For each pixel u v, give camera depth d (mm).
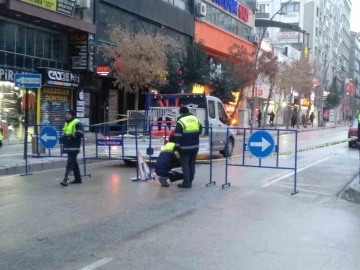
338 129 55188
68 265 5332
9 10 18594
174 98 16844
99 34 24453
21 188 10586
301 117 62562
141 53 23297
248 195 9953
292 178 12703
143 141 14516
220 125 17297
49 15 20469
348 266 5477
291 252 5973
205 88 32688
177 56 27984
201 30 35875
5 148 18703
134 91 25672
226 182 11195
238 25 44219
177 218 7676
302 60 50906
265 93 52125
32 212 8000
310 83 50188
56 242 6234
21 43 20781
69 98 23797
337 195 10320
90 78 24531
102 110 26750
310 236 6758
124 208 8391
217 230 6980
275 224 7430
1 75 19469
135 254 5766
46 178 12297
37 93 21625
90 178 12289
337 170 14625
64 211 8094
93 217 7660
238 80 34406
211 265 5406
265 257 5742
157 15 29766
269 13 81062
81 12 23156
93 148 17938
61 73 22391
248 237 6633
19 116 20984
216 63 37188
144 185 11086
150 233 6734
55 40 22906
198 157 16969
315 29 83875
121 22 26375
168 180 11953
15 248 5965
